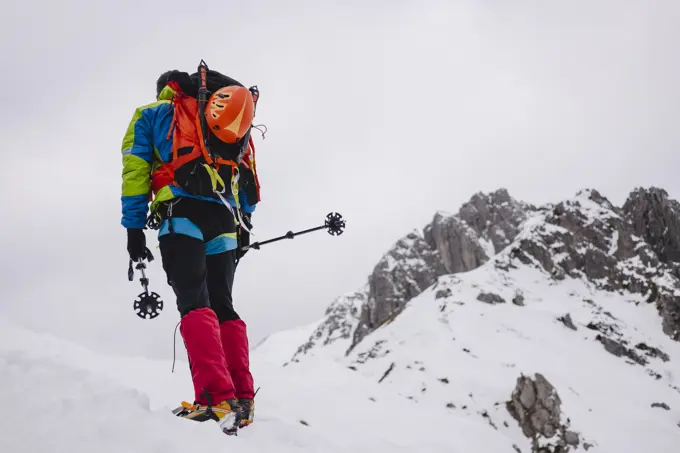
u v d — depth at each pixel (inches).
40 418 87.4
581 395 1829.5
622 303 2706.7
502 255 3014.3
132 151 129.2
